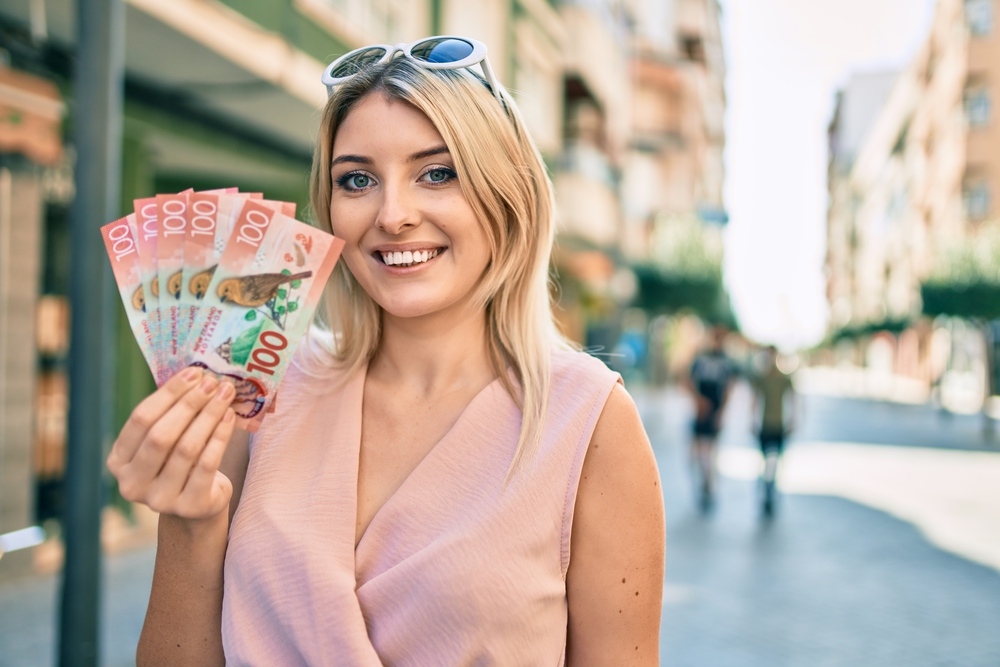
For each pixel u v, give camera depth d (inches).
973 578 231.6
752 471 461.1
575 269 650.8
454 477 45.3
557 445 45.1
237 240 41.2
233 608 43.8
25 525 210.4
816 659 166.1
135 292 41.2
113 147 108.7
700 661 163.0
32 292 214.5
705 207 1549.0
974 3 1326.3
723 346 348.5
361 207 46.8
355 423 48.4
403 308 46.4
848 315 2977.4
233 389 39.6
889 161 2107.5
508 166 47.9
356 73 47.8
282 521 44.8
